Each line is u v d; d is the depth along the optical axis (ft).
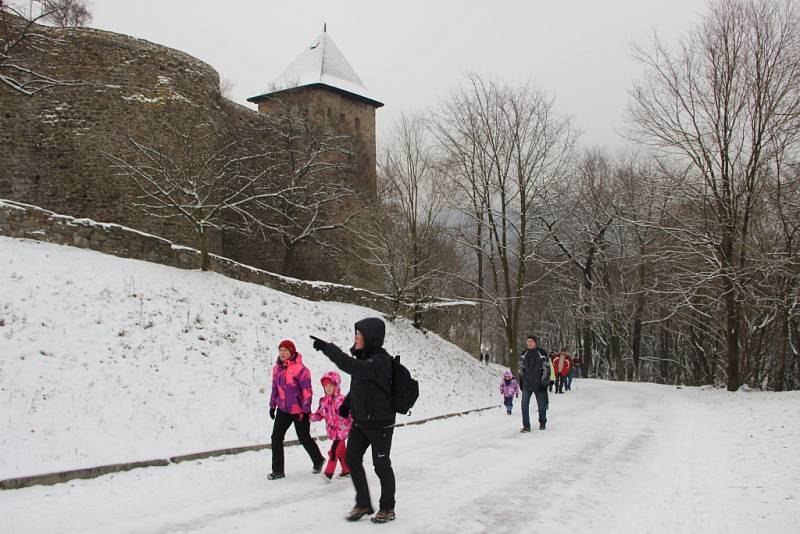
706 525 18.07
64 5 72.33
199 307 48.11
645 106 68.74
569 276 140.87
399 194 80.53
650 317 128.98
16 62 67.82
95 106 70.79
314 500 21.01
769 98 62.85
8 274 39.65
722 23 65.00
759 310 87.66
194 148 69.87
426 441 34.27
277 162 94.07
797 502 20.54
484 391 71.77
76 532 16.94
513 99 84.74
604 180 126.11
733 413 47.57
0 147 67.51
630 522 18.49
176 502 20.45
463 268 132.05
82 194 69.77
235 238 91.40
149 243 52.60
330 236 101.81
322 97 115.55
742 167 68.08
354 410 18.78
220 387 38.91
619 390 83.61
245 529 17.30
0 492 21.11
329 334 58.08
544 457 29.32
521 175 84.43
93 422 29.94
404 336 75.15
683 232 69.62
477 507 20.08
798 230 71.36
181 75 77.46
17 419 27.94
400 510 19.63
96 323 39.09
